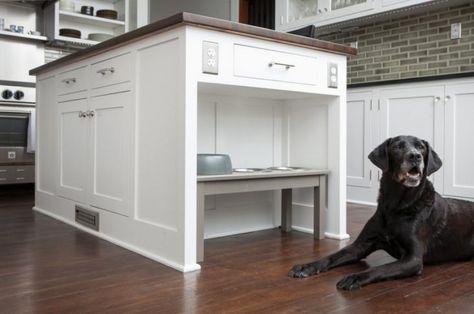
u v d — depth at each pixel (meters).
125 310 1.45
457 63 4.02
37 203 3.47
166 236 2.04
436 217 1.96
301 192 2.83
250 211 2.83
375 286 1.70
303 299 1.56
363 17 4.40
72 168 2.93
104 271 1.90
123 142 2.36
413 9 4.12
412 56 4.32
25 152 4.51
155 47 2.11
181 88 1.93
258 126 2.83
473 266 1.99
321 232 2.59
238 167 2.75
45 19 4.95
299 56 2.37
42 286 1.70
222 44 2.04
